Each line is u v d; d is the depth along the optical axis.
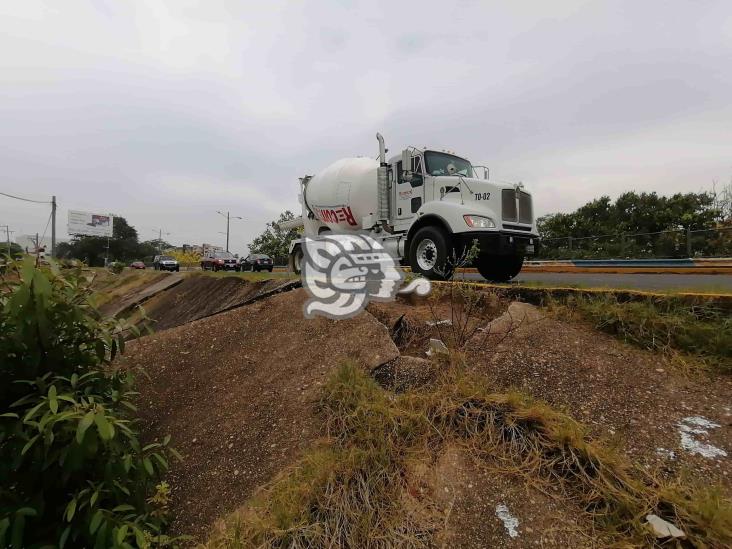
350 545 2.05
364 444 2.65
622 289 3.78
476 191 6.68
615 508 1.92
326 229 10.59
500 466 2.29
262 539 2.16
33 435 2.32
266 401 3.59
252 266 27.19
